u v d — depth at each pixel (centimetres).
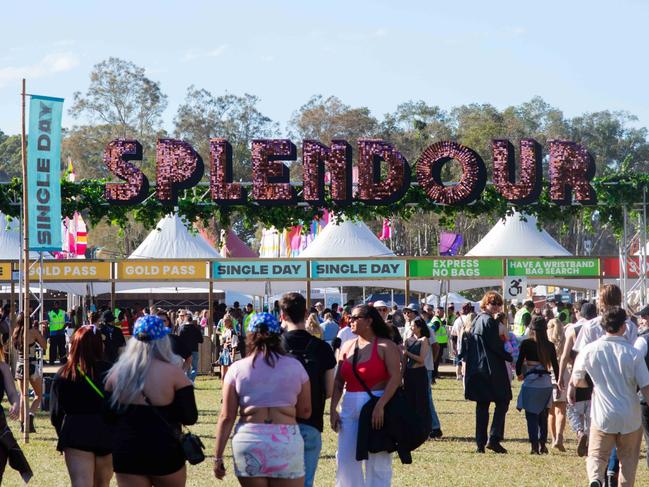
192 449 683
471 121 8775
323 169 2097
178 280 2998
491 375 1378
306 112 8450
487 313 1403
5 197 2062
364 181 2097
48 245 1630
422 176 2108
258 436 694
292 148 2109
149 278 3002
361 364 898
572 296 5581
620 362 904
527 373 1365
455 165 7794
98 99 8206
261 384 702
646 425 1013
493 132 8375
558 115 9531
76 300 4403
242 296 4597
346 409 901
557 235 8281
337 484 906
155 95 8262
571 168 2119
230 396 710
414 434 882
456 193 2092
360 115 8469
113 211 2112
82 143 8138
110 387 693
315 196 2092
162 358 698
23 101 1587
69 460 810
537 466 1260
